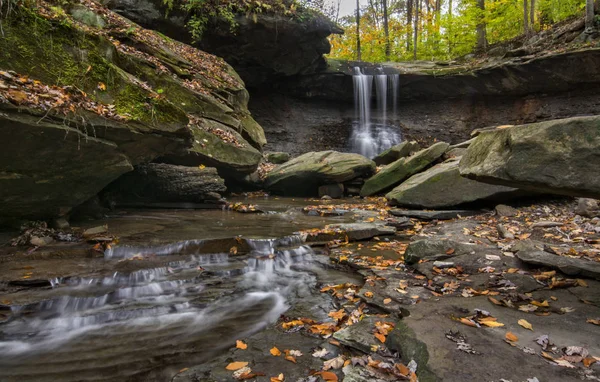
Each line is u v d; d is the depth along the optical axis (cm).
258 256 519
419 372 228
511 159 326
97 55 557
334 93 2042
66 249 461
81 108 476
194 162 957
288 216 820
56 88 475
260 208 921
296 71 1808
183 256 493
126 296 382
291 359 272
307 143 2009
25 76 457
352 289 418
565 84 1634
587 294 343
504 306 325
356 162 1248
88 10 912
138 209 830
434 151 1164
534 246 473
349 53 2950
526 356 238
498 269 424
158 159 912
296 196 1254
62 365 278
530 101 1783
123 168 554
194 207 893
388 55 2645
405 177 1148
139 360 286
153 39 1067
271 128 1969
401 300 362
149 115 564
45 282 373
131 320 352
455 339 261
